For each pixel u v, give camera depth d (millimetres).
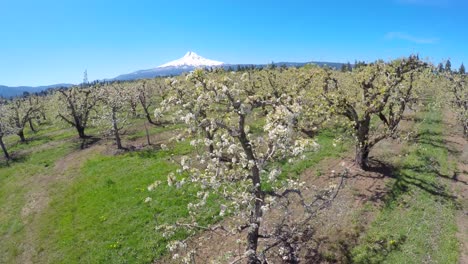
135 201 26344
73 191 31609
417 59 26531
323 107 26781
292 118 12383
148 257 19844
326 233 19406
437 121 44312
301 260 17578
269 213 21531
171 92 13828
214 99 12656
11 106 61938
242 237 19844
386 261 17047
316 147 12969
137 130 52562
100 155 41344
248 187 14266
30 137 62500
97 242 22172
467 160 29609
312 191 23984
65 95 51750
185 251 19719
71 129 64188
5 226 27578
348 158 30125
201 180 13383
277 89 41406
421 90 34125
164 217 23359
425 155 30375
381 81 25906
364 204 22141
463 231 19328
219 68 14367
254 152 14523
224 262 17828
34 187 35000
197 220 22359
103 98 52219
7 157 47781
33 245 23859
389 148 32438
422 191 23656
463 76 44969
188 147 38625
